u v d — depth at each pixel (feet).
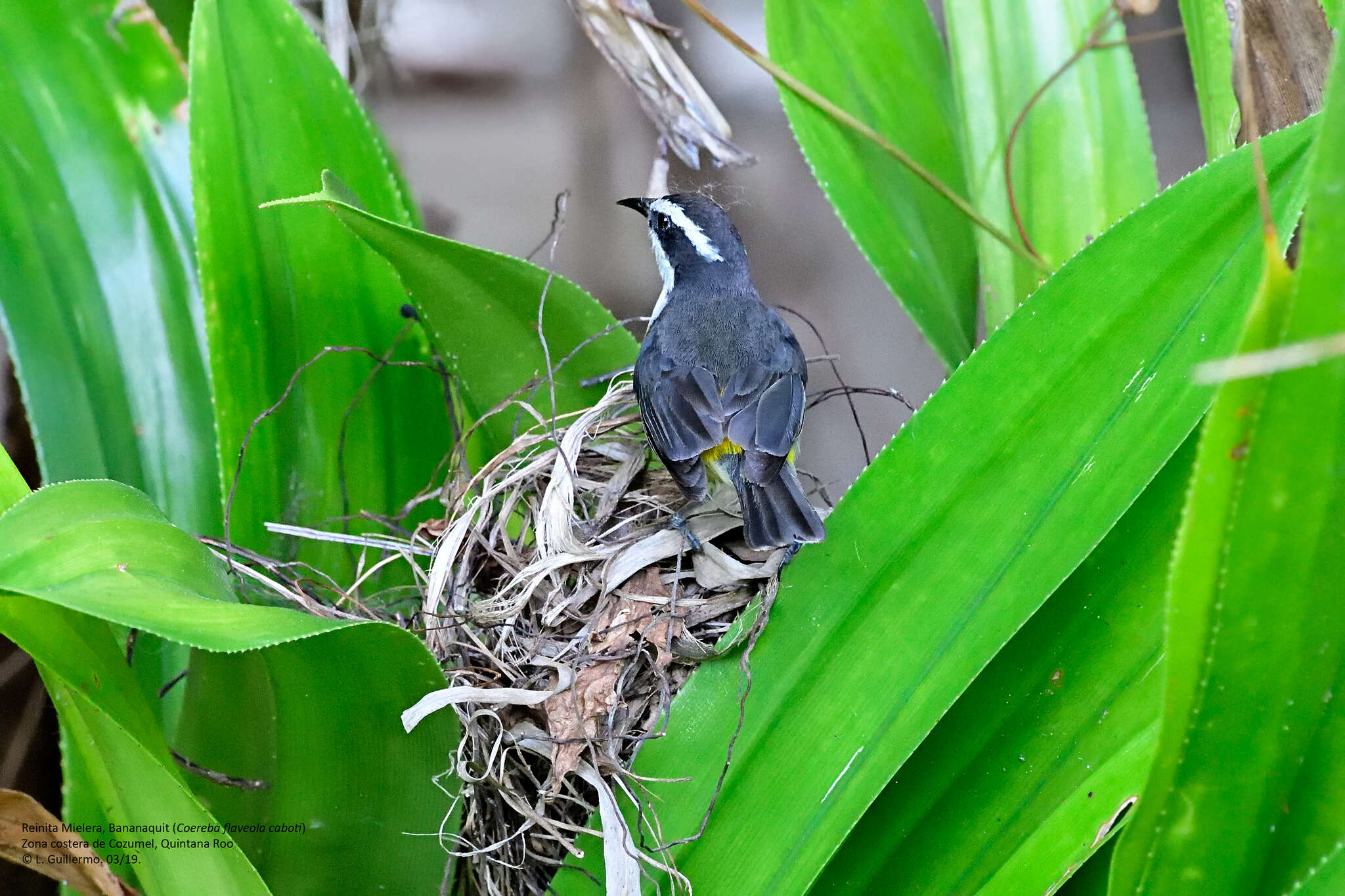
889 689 11.84
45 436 14.89
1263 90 14.52
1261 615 7.95
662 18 25.25
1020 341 12.58
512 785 13.58
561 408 17.15
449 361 15.75
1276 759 8.55
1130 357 12.06
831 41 17.78
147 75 16.31
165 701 15.38
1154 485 12.43
